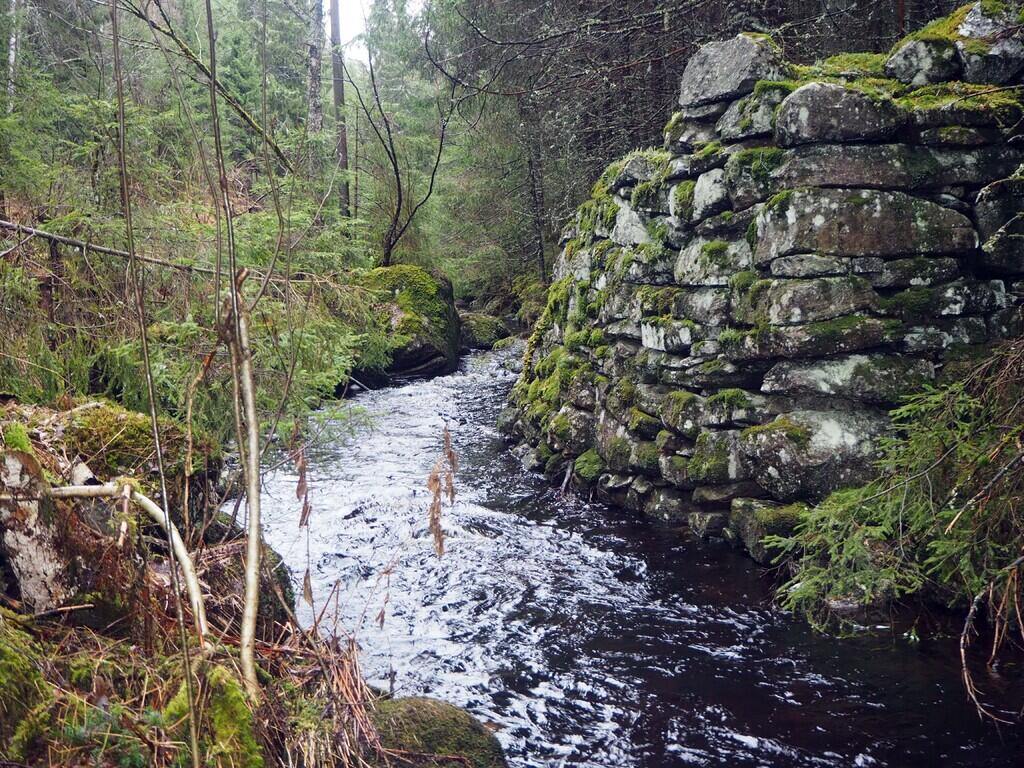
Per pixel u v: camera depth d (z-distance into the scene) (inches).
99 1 136.0
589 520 280.5
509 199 797.2
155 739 87.7
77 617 104.1
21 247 181.6
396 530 269.9
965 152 226.5
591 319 348.5
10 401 154.6
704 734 155.6
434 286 627.5
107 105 202.1
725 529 247.9
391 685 157.5
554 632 199.8
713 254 257.1
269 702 102.7
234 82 478.0
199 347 182.7
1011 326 225.8
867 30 376.8
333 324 207.0
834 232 223.1
